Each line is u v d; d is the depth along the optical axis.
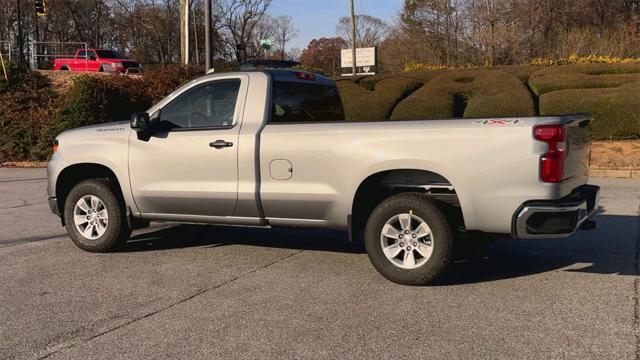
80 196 7.00
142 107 21.06
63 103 20.62
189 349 4.19
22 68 23.38
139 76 23.03
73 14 57.22
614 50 26.50
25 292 5.54
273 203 6.04
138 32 58.91
